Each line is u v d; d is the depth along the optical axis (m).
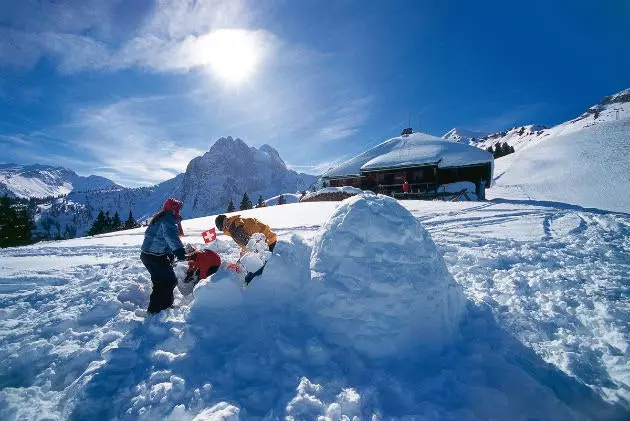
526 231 9.20
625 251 6.71
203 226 12.72
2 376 2.89
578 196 28.09
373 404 2.48
